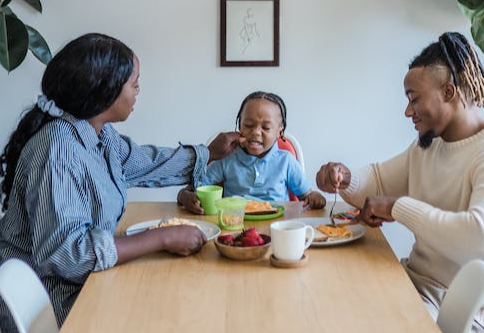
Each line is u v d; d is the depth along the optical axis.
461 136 1.43
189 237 1.31
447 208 1.47
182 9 2.77
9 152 1.36
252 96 2.06
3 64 2.29
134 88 1.41
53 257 1.20
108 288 1.12
